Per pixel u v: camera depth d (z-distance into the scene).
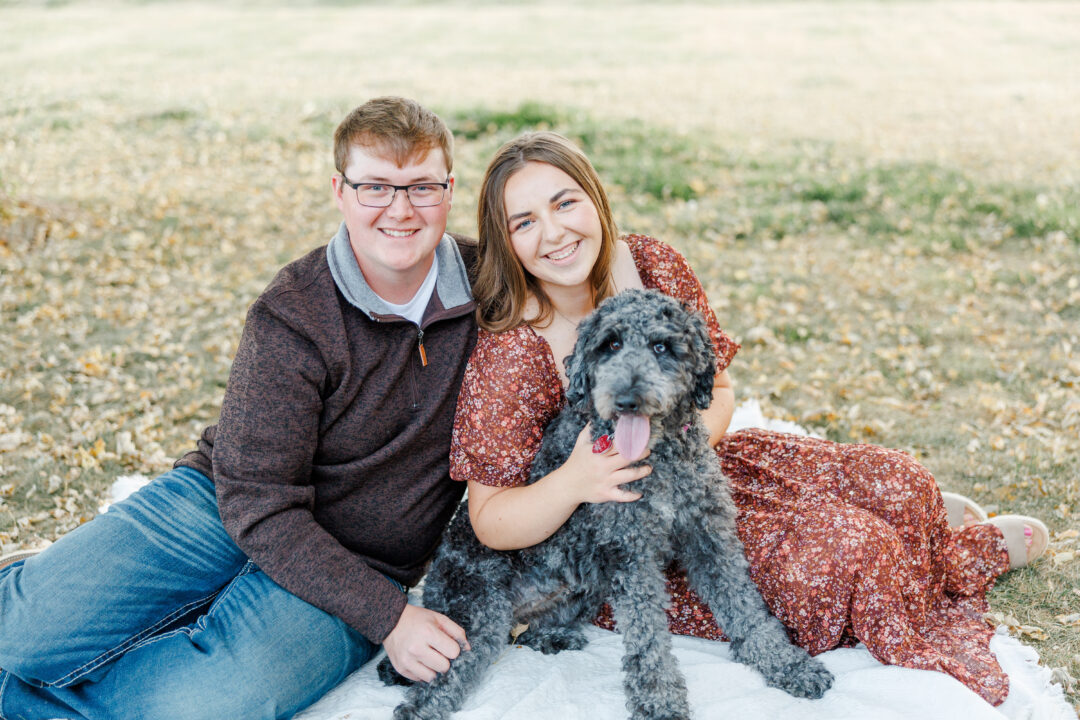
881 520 2.79
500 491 2.87
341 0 29.64
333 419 2.78
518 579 2.96
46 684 2.58
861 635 2.69
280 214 9.45
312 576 2.63
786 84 15.84
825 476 3.01
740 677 2.72
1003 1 25.50
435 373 2.87
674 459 2.77
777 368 5.87
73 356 5.97
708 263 7.98
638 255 3.21
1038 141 11.29
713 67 17.64
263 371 2.64
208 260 8.06
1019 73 16.08
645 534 2.76
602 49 20.09
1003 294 6.96
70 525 3.99
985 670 2.58
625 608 2.73
